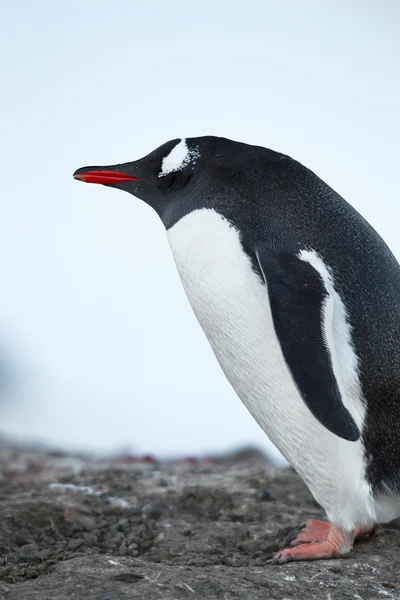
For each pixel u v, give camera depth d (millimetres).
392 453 13156
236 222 13836
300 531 15102
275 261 13203
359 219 14211
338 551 13680
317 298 12695
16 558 13750
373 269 13586
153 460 25203
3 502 16500
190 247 14023
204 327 14312
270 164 14453
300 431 13328
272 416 13727
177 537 15266
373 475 13164
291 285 12852
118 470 21594
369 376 13000
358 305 13188
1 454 25438
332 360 12406
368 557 13766
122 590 11594
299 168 14492
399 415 13117
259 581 12352
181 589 11766
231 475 20719
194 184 14648
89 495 17766
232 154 14711
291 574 12867
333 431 11867
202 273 13867
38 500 16672
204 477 20422
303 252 13367
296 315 12555
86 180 15836
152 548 14750
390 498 13414
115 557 13062
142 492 18469
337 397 12102
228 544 14875
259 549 14625
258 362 13500
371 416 13039
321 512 16609
